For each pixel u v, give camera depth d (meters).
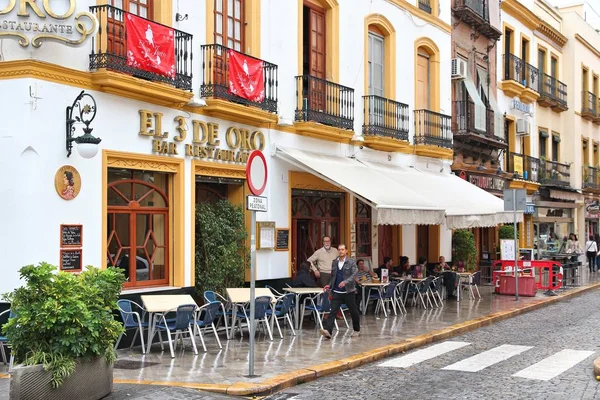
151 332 10.59
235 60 13.23
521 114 30.50
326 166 15.19
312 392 8.70
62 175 10.18
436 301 18.20
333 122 16.28
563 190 34.72
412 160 20.23
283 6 15.20
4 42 9.85
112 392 8.18
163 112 11.98
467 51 24.77
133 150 11.38
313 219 16.55
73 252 10.33
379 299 15.67
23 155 9.80
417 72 20.84
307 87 15.92
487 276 25.00
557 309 17.81
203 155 12.78
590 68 39.47
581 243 38.09
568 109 36.47
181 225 12.34
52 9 9.75
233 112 13.15
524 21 30.77
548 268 21.08
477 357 10.97
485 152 25.64
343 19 17.23
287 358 10.42
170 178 12.38
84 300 7.73
